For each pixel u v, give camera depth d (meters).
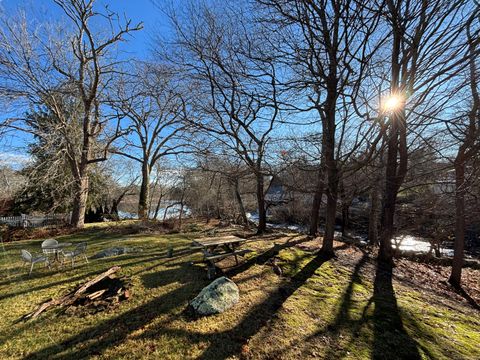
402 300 5.01
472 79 3.00
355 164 5.25
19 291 4.58
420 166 6.27
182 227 12.55
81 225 12.74
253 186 17.48
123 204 24.94
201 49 7.39
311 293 4.85
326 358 3.13
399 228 11.36
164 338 3.32
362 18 3.41
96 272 5.42
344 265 6.79
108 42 12.02
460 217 7.47
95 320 3.69
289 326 3.72
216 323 3.69
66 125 11.73
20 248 8.25
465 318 4.67
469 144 3.51
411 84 3.33
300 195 13.73
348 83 4.89
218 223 14.84
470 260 10.16
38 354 3.01
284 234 10.29
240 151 8.75
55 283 4.91
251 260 6.29
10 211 15.02
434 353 3.41
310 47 5.08
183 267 5.77
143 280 5.04
